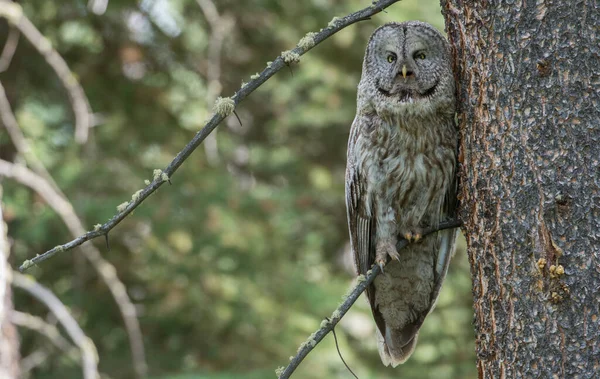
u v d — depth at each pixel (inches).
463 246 636.7
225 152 609.9
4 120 383.2
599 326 185.6
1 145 513.0
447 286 647.1
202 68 615.5
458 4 217.3
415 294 299.3
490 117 201.3
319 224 651.5
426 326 641.0
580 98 189.2
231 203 549.6
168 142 589.9
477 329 206.4
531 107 193.8
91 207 508.4
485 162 202.8
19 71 549.3
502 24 198.4
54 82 563.2
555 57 191.0
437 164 264.8
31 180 369.4
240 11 623.5
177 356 565.9
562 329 187.8
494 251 199.9
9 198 486.6
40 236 492.1
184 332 575.8
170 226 522.0
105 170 527.2
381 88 269.1
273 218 567.2
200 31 617.6
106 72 589.3
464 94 213.8
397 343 304.5
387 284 299.4
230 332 565.3
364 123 276.7
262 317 546.3
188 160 565.3
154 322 570.6
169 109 609.3
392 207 278.1
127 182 533.6
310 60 637.3
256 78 202.1
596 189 187.6
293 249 615.8
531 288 192.7
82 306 560.7
